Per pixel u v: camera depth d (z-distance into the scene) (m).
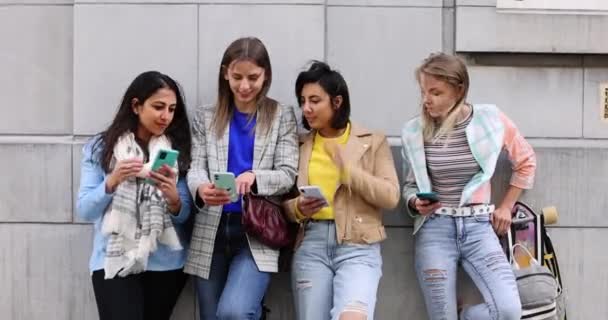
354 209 4.21
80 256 4.71
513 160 4.46
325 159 4.25
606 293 4.77
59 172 4.68
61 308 4.73
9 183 4.70
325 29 4.75
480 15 4.75
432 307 4.34
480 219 4.30
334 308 4.02
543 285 4.32
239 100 4.20
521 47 4.76
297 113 4.68
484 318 4.20
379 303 4.73
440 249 4.32
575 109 4.85
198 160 4.25
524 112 4.84
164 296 4.32
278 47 4.68
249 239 4.12
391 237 4.71
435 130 4.32
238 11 4.67
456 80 4.18
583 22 4.76
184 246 4.33
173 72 4.69
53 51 4.84
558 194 4.73
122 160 3.93
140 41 4.68
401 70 4.77
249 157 4.23
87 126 4.70
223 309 4.02
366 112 4.77
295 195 4.26
